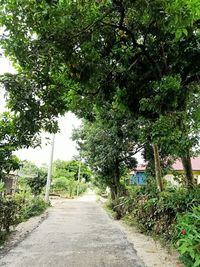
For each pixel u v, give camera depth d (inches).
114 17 274.1
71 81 312.2
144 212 427.2
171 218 341.4
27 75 260.5
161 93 254.8
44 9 217.9
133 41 289.3
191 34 260.8
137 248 318.7
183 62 288.0
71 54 251.0
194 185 356.8
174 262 260.1
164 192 389.7
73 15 229.3
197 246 182.4
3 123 311.7
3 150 324.8
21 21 231.9
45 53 244.7
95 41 266.4
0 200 369.1
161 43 288.4
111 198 851.4
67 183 1675.7
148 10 218.1
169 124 255.4
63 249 314.2
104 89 331.3
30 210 630.5
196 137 288.5
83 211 776.9
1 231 368.2
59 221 554.6
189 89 312.0
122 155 718.5
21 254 289.7
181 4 185.0
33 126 291.0
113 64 309.9
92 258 277.7
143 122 366.3
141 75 309.6
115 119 539.5
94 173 829.8
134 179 913.5
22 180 1023.6
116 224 517.7
